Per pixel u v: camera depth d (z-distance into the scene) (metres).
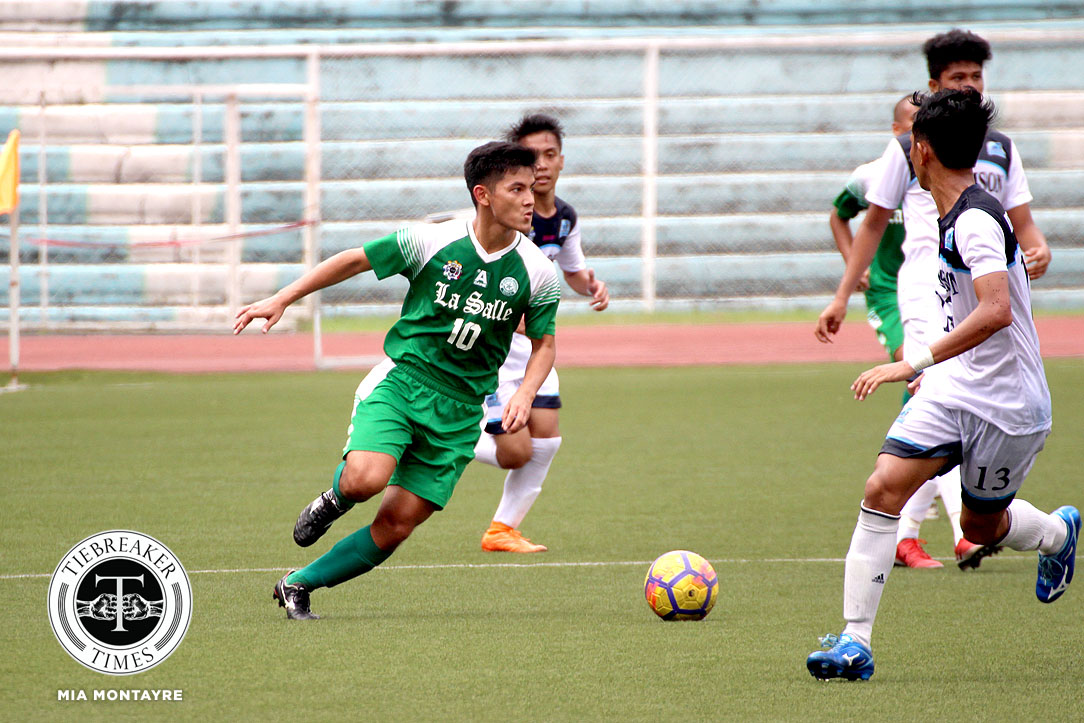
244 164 68.88
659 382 44.62
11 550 19.30
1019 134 69.62
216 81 71.25
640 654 13.67
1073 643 14.30
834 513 22.95
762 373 46.81
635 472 27.48
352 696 12.01
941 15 73.81
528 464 20.28
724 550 19.97
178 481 25.77
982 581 17.97
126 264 65.19
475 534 21.55
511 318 15.28
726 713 11.55
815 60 73.00
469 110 71.88
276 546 19.78
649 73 64.00
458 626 14.99
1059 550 14.55
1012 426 13.16
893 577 18.38
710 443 31.42
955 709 11.72
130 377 46.22
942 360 12.50
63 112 69.06
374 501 24.39
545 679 12.66
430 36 73.31
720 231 69.81
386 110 71.62
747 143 72.00
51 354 52.88
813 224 69.81
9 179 40.34
